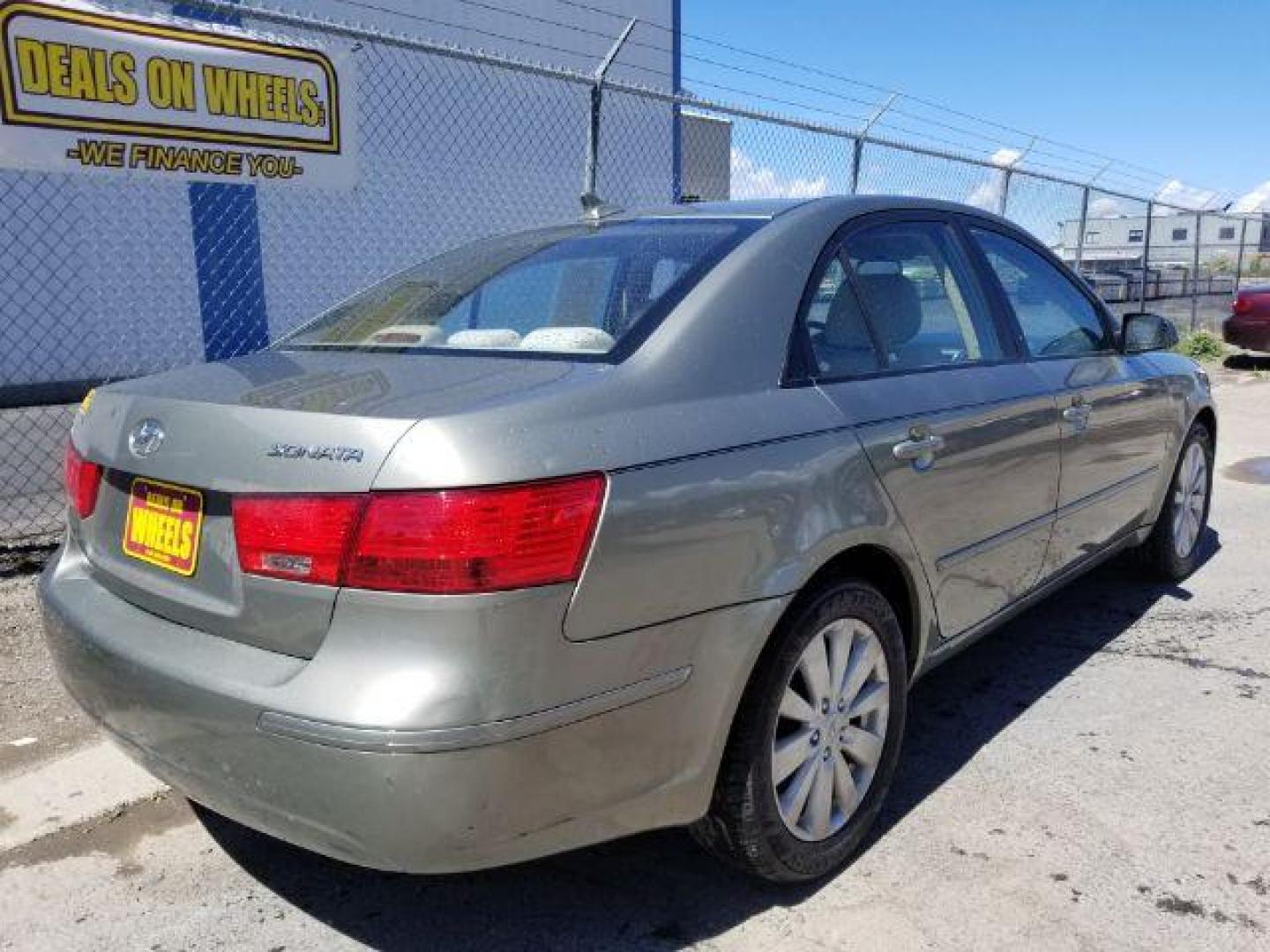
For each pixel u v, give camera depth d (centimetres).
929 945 240
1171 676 391
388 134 1102
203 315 1045
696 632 222
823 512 250
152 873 271
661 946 242
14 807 296
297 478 202
